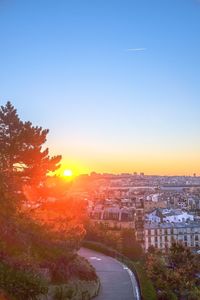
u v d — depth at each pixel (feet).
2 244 80.79
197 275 125.39
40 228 97.25
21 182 112.27
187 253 127.75
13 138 112.27
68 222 112.27
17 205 99.91
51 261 87.10
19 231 89.25
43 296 75.31
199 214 593.83
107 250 144.15
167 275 113.70
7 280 67.00
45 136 118.52
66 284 84.53
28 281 68.39
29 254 82.53
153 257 122.93
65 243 94.89
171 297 98.63
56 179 125.29
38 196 122.72
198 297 108.27
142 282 98.07
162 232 431.43
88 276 94.17
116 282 104.47
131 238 203.10
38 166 116.26
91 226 169.37
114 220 403.95
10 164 114.01
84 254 143.95
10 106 115.44
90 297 90.89
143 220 437.17
